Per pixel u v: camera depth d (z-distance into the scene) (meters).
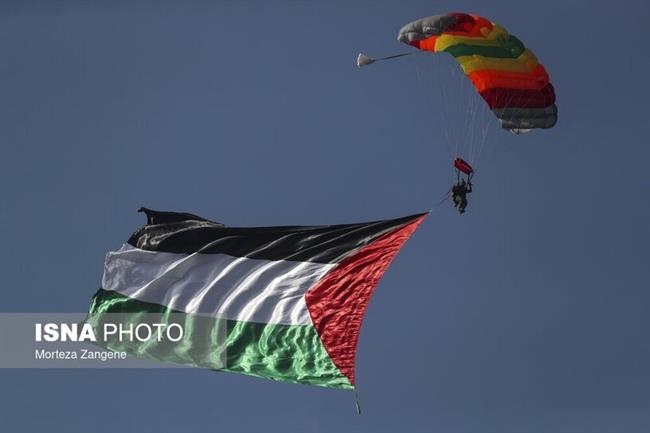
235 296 62.12
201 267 62.81
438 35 58.66
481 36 59.34
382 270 62.12
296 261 62.84
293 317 61.47
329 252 62.91
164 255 63.09
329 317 61.25
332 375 60.06
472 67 61.19
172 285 62.56
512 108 62.72
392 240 63.12
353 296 61.69
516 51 60.06
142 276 62.97
